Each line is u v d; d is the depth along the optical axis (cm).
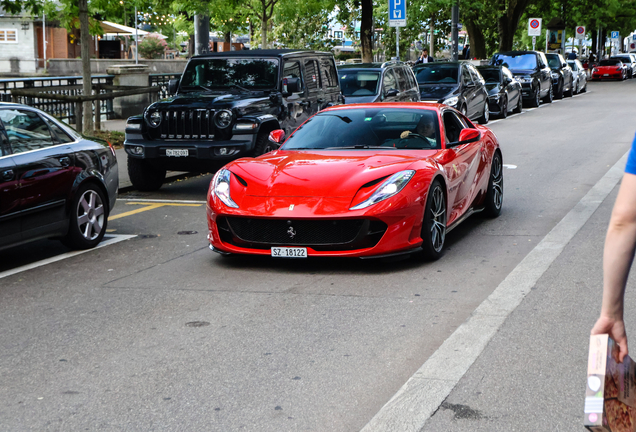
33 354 466
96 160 785
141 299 583
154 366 439
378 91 1588
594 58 7131
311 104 1248
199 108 1067
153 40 5275
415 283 608
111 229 881
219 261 706
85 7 1579
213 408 379
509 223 848
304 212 631
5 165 672
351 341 473
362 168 668
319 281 623
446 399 380
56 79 1862
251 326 508
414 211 644
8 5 1670
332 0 2966
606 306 193
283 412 372
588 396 172
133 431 355
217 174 709
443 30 3769
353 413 369
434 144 757
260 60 1189
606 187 1055
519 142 1661
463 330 486
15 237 682
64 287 628
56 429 360
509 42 4328
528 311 522
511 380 402
